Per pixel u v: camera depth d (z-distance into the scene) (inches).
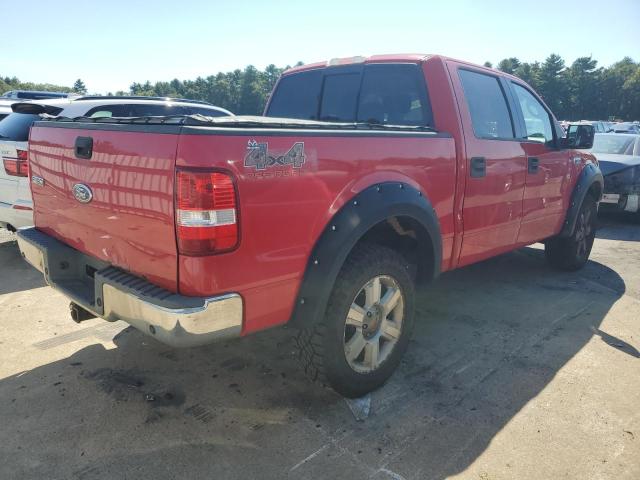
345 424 107.7
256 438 102.7
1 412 109.3
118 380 123.6
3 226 210.7
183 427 105.9
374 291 113.1
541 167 172.4
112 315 99.0
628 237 292.4
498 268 222.1
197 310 84.8
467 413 112.0
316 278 100.1
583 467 95.1
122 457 96.4
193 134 82.4
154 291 90.0
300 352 111.0
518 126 164.6
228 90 5162.4
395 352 122.5
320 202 99.6
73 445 99.5
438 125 135.8
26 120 201.9
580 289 195.8
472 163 138.6
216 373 128.1
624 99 4224.9
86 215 106.3
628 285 201.5
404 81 144.5
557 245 211.5
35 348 138.9
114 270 101.3
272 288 95.3
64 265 117.6
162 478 91.3
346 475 92.5
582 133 179.5
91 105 237.8
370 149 108.7
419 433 104.7
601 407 114.5
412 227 125.3
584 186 200.1
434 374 128.8
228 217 85.6
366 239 123.9
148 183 88.4
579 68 4357.8
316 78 168.1
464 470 94.0
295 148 94.0
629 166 308.8
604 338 151.0
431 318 165.2
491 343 146.9
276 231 93.1
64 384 121.2
